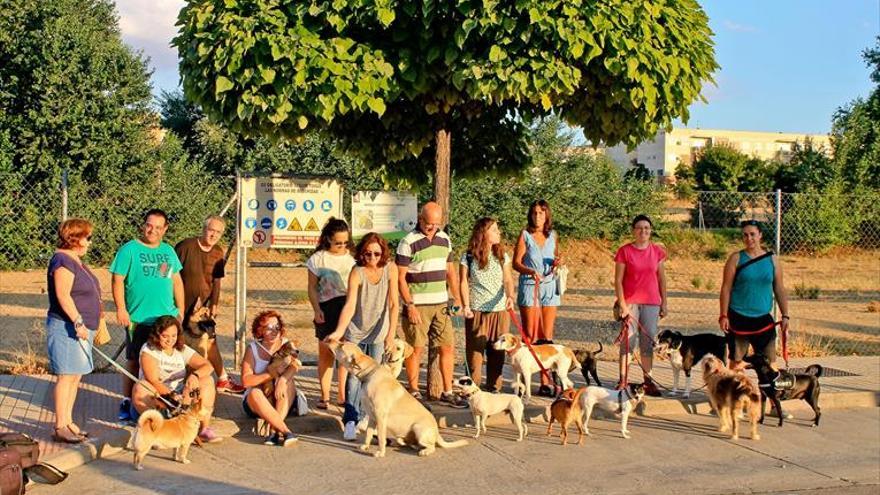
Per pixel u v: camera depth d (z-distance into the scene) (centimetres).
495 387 888
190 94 790
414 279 829
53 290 685
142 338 773
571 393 773
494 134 1038
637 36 783
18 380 929
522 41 755
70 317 679
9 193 2059
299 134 859
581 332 1493
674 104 830
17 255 2058
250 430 774
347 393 766
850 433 831
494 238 856
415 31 777
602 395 774
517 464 702
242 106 752
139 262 777
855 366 1140
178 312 805
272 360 752
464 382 769
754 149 10475
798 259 2969
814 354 1262
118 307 772
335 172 2661
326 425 788
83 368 697
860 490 657
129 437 714
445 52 761
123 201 1994
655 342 898
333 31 787
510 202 2614
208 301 858
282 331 765
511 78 747
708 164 5950
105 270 2281
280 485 634
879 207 2680
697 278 2447
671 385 975
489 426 826
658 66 788
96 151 2492
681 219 3819
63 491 607
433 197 942
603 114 855
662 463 717
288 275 2483
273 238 989
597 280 2514
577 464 707
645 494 635
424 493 624
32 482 618
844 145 3669
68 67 2556
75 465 662
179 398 709
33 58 2553
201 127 3203
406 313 830
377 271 765
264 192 984
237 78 747
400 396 716
